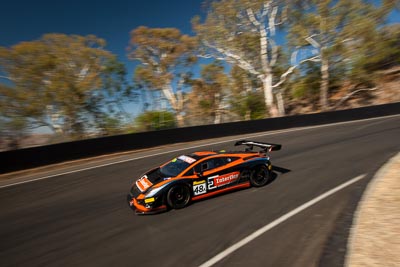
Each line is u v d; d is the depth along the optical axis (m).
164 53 35.31
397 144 11.63
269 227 5.53
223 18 30.12
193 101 36.53
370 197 6.39
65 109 21.39
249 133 18.62
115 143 14.30
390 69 38.06
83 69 24.25
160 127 21.58
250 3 27.98
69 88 21.16
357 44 29.41
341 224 5.36
